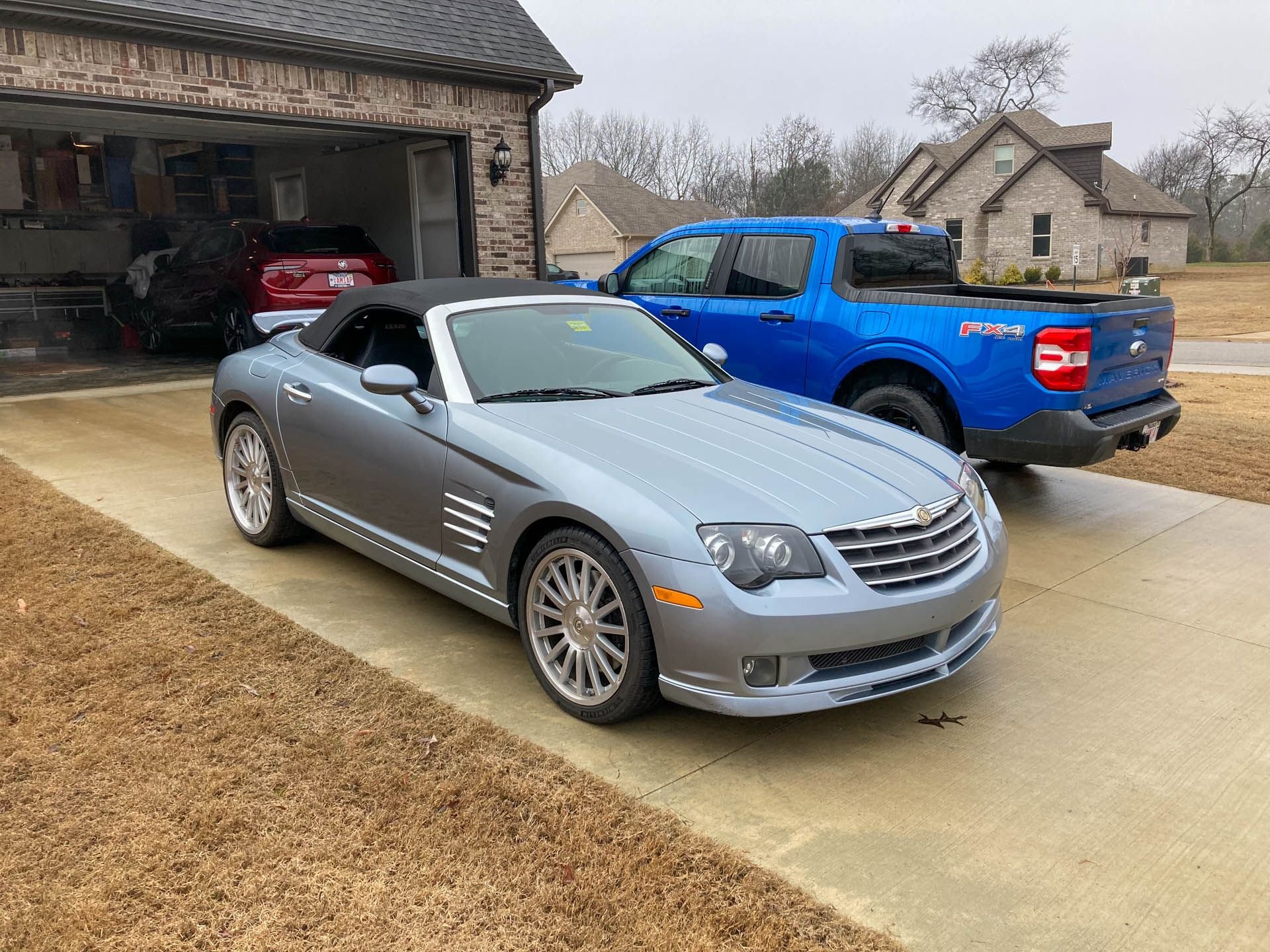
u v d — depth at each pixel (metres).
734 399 4.09
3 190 15.05
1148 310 5.58
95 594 4.15
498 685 3.47
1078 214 39.09
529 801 2.71
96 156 15.95
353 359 4.37
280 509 4.64
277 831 2.55
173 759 2.87
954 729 3.26
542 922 2.25
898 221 6.44
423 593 4.34
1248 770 3.01
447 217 12.45
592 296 4.73
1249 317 24.28
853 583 2.89
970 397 5.32
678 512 2.92
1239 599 4.52
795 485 3.14
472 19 11.76
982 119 66.44
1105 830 2.68
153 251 13.49
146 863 2.40
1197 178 66.69
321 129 10.82
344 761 2.88
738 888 2.38
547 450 3.28
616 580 3.00
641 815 2.67
